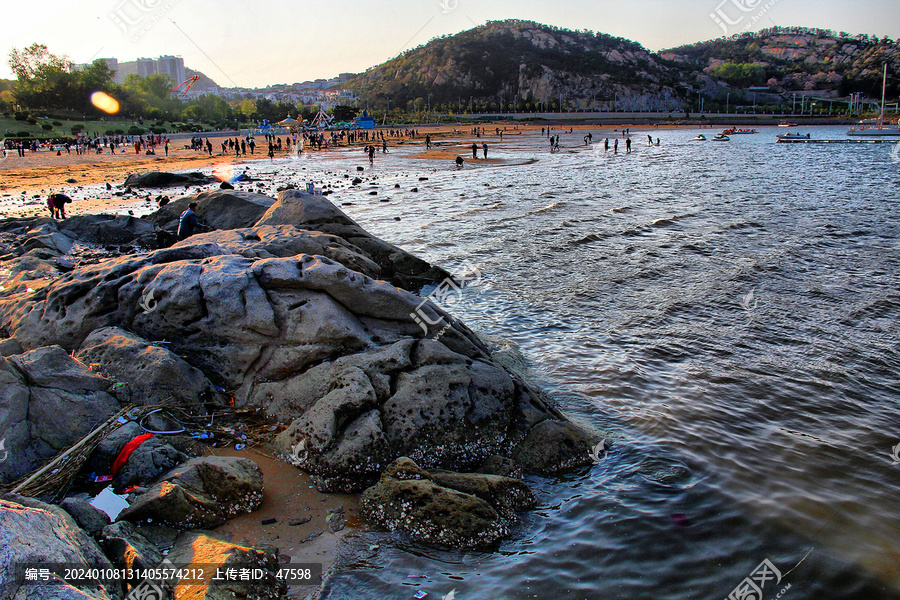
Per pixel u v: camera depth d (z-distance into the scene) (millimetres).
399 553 6027
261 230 12344
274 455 7543
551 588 5684
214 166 50344
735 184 37531
